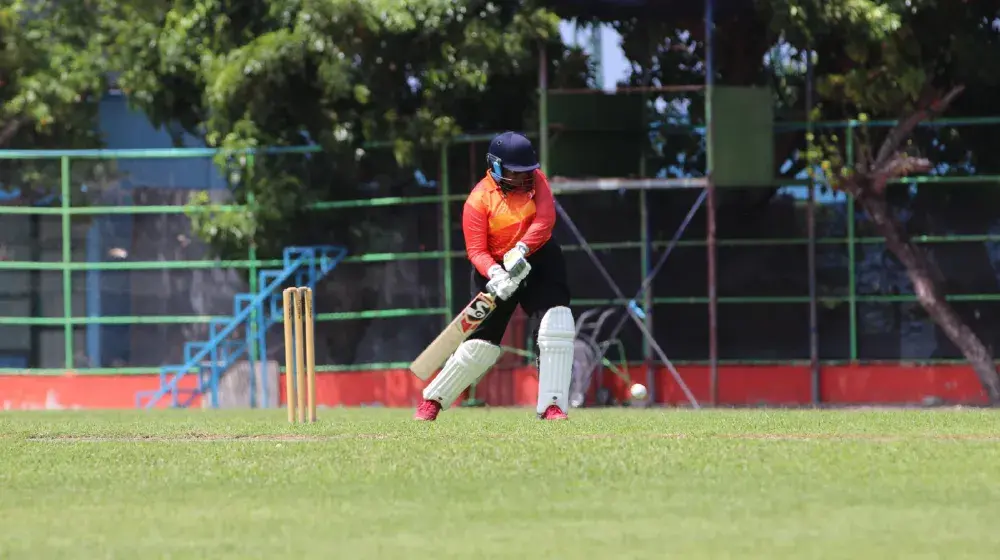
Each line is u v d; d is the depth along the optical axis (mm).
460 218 73062
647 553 13312
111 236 75938
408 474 20719
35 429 34375
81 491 19578
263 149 74000
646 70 73375
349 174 74625
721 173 68750
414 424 33125
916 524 15320
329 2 70000
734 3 68500
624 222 72000
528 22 69125
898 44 67375
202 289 75812
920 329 70812
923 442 25109
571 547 13805
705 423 32062
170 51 74250
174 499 18469
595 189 69375
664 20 71375
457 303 73000
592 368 69562
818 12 65812
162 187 75875
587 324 70688
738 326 71500
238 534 15148
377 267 74250
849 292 71000
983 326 70562
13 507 17906
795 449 23562
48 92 76500
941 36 68438
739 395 71312
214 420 40719
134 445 27375
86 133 78688
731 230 71500
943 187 70750
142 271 75875
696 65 73250
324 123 73188
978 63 68438
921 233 70750
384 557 13266
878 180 68688
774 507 16781
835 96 70125
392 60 71438
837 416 36188
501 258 34125
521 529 15203
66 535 15281
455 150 73312
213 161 74312
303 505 17562
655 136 71500
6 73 77938
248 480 20469
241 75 70812
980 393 70188
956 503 17078
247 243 75188
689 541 14141
